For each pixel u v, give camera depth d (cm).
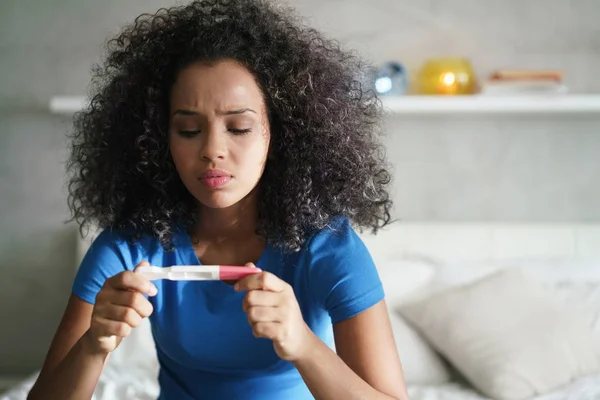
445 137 255
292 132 96
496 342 192
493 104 231
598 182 255
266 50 93
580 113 250
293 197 96
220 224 99
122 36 109
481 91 238
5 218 256
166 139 97
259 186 98
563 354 190
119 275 79
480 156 255
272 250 98
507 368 186
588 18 249
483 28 249
